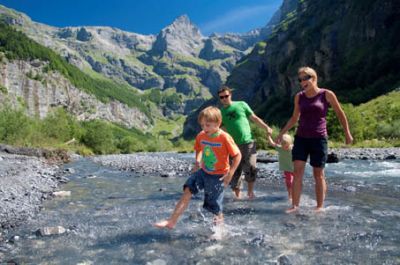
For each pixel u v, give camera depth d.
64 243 5.10
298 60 155.00
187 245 4.88
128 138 86.00
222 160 5.91
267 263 4.11
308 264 4.04
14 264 4.29
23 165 17.30
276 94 167.50
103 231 5.69
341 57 137.50
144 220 6.43
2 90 180.00
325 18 160.38
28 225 6.21
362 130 47.31
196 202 8.16
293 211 6.82
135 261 4.31
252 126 42.47
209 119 5.86
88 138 68.88
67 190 10.47
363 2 135.25
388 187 10.04
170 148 88.25
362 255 4.30
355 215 6.37
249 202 7.99
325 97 7.10
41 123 66.38
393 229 5.41
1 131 51.78
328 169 16.05
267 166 18.36
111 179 13.35
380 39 121.56
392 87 91.31
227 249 4.64
